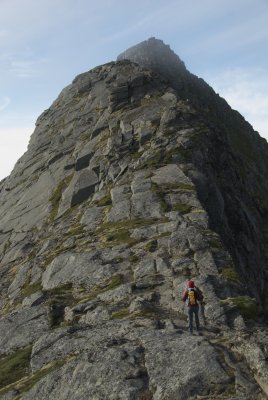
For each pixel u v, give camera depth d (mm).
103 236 38531
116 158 55000
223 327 23156
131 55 106312
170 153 51094
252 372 18328
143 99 69062
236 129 102812
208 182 46469
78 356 21188
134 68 85250
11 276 44031
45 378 20609
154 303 26469
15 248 52406
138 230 36656
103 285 30797
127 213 41375
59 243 43438
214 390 17500
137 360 19875
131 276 30562
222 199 47188
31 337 26906
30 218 58594
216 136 59500
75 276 33500
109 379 19094
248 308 24641
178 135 54844
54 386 19953
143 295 27297
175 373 18594
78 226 44594
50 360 22922
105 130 65562
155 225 36875
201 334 21938
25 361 24094
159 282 28672
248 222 52656
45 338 24969
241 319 23609
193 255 31094
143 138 56531
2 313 35594
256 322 24188
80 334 24312
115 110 69000
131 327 23391
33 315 29047
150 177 46812
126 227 38312
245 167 73688
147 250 33062
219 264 30016
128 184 47250
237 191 56438
